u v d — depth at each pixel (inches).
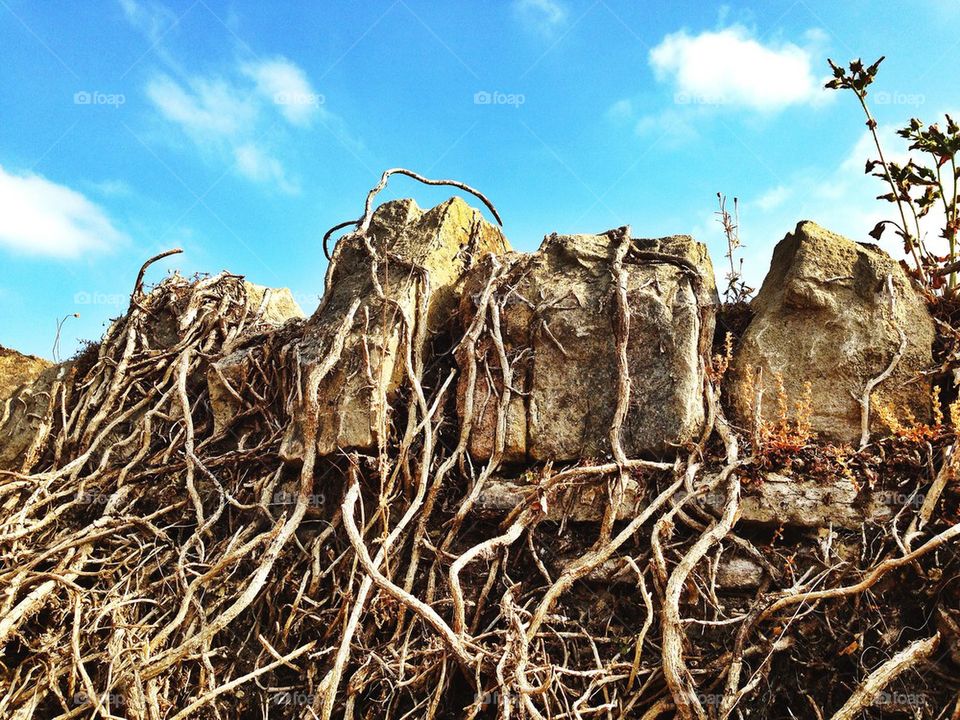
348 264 223.6
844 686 143.6
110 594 182.9
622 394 175.8
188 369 235.9
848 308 180.7
